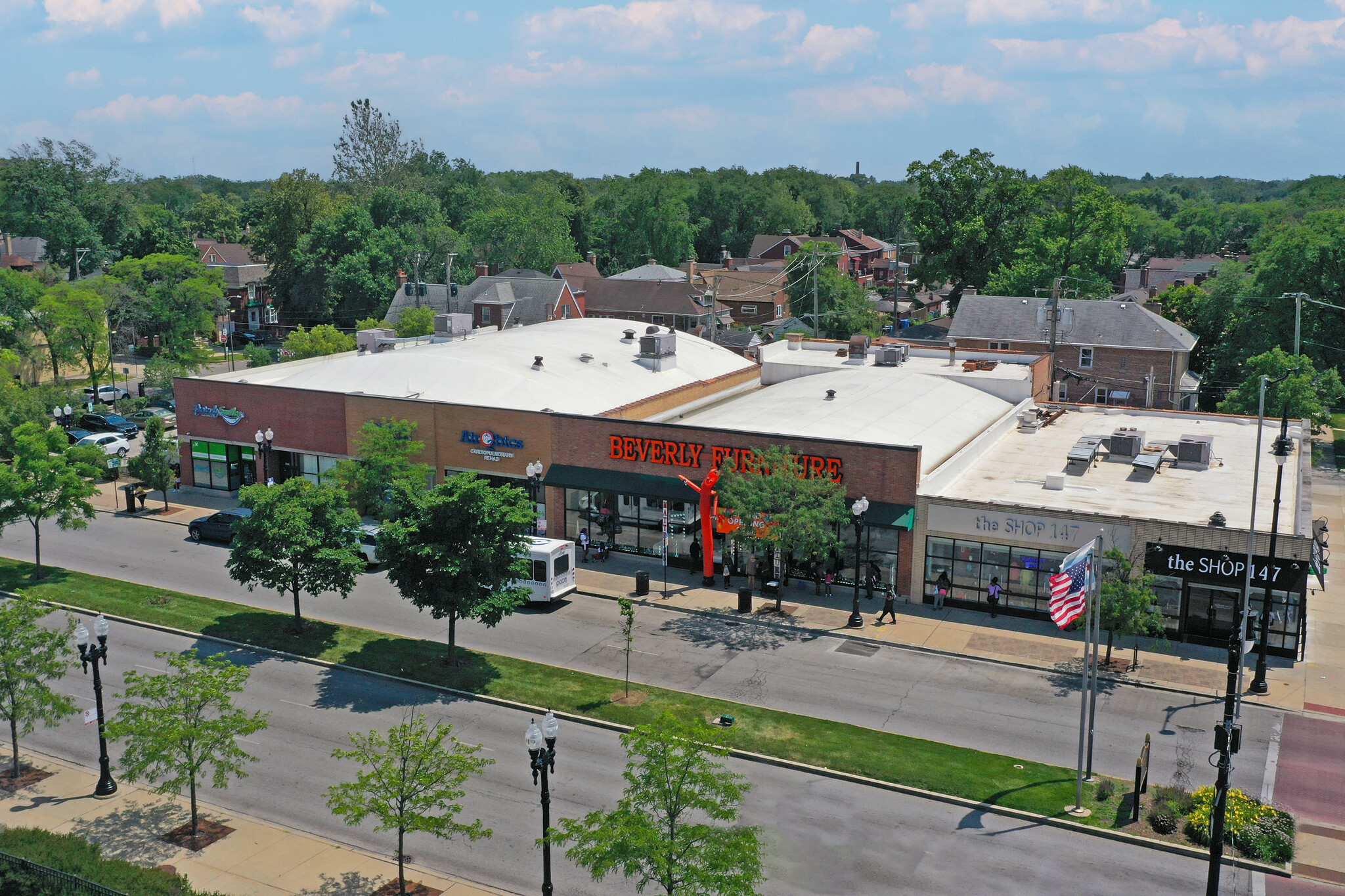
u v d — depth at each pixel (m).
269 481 56.56
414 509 37.41
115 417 79.94
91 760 31.56
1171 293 104.00
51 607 31.86
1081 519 40.94
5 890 22.48
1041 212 132.88
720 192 199.25
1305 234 87.38
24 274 101.69
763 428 51.19
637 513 50.41
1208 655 39.12
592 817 22.19
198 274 111.88
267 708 34.47
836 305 121.25
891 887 24.56
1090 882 24.84
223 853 26.12
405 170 176.00
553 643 40.25
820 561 46.50
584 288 128.25
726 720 33.06
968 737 32.41
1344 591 46.56
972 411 58.78
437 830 23.91
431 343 73.25
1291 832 26.61
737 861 20.31
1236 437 56.72
